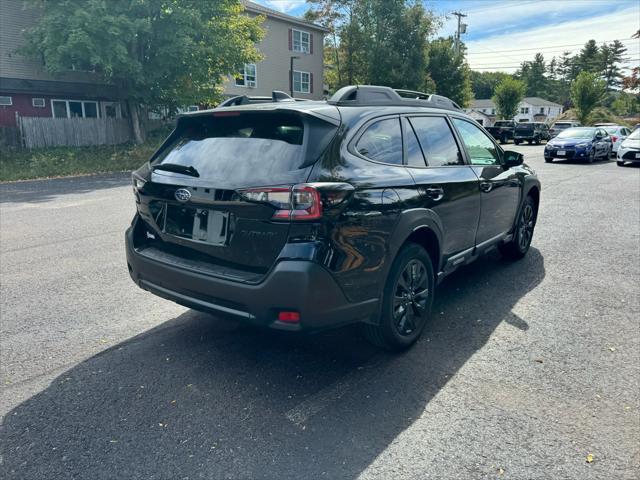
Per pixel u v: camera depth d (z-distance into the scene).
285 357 3.38
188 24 20.61
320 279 2.64
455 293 4.68
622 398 2.86
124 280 5.03
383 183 3.06
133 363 3.29
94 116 25.67
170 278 3.12
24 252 6.08
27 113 22.88
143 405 2.79
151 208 3.34
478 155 4.53
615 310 4.22
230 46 22.38
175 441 2.46
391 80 37.47
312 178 2.67
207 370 3.20
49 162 17.09
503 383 3.03
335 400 2.84
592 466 2.29
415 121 3.74
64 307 4.29
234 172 2.86
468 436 2.51
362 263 2.89
